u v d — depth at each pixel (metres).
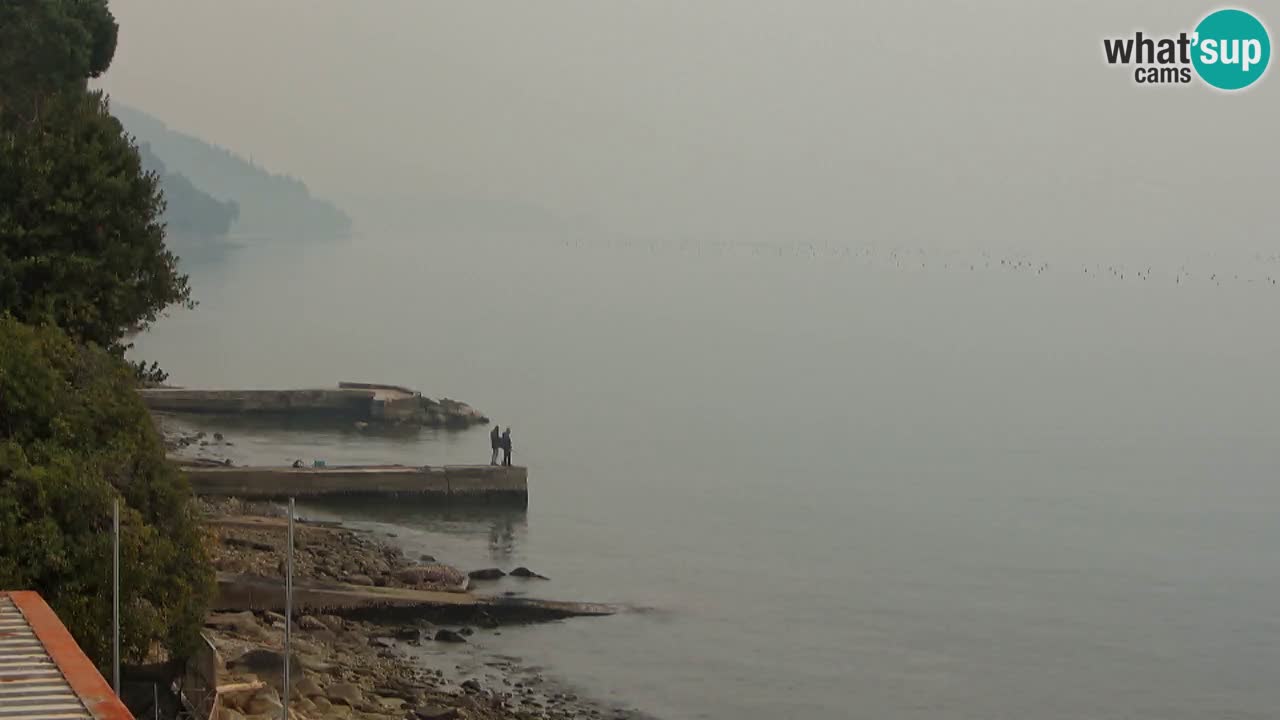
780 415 131.25
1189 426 128.50
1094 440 120.06
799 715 54.12
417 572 66.12
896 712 55.03
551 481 96.38
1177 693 58.50
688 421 126.56
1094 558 79.38
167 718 39.66
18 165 54.25
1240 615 69.12
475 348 181.50
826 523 86.44
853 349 189.38
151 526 39.22
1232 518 90.25
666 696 55.12
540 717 51.25
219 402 115.81
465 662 57.06
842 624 65.62
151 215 58.38
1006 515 89.94
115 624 32.84
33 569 36.31
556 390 145.12
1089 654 62.78
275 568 63.25
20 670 26.05
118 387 43.19
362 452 104.75
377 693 50.62
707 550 78.44
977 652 62.59
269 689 44.78
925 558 78.44
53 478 37.31
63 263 53.41
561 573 72.06
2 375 39.25
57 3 82.25
